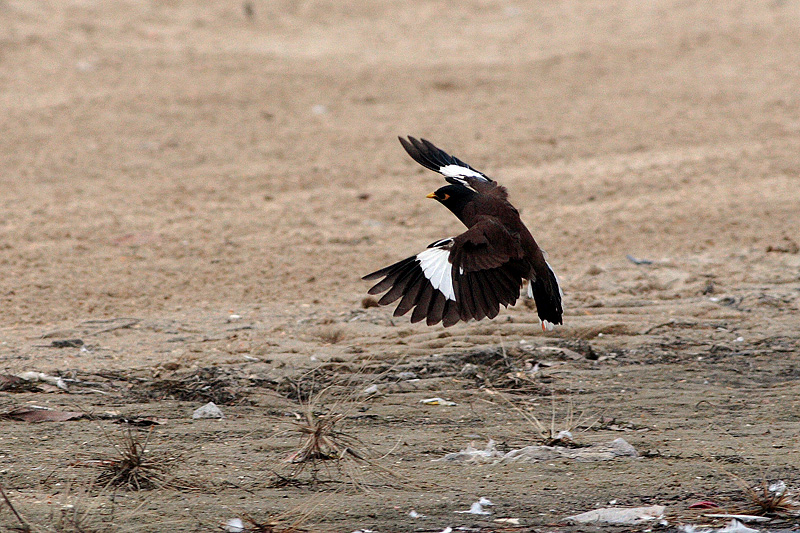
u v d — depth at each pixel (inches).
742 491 299.4
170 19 1305.4
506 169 829.2
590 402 394.6
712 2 1389.0
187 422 368.8
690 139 901.8
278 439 347.9
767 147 870.4
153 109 984.3
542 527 273.0
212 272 595.2
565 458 329.4
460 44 1251.8
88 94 1016.9
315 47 1229.7
